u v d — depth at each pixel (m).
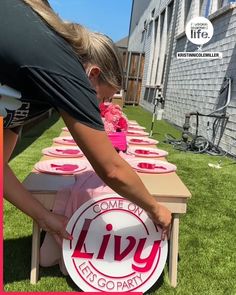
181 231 3.16
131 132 4.23
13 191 2.03
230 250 2.87
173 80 11.59
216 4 8.79
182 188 2.27
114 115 3.29
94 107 1.43
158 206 1.93
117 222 2.14
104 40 1.58
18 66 1.31
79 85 1.37
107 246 2.14
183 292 2.25
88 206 2.13
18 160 5.25
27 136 7.30
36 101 1.46
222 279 2.44
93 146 1.46
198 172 5.20
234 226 3.35
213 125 7.37
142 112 14.38
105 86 1.62
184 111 9.85
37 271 2.26
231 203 3.96
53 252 2.36
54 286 2.22
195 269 2.54
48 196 2.20
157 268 2.17
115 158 1.52
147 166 2.71
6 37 1.29
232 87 6.69
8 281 2.27
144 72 18.73
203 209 3.73
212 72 7.88
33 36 1.30
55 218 2.09
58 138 3.53
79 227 2.12
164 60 14.94
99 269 2.14
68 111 1.39
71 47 1.42
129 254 2.15
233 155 6.34
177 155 6.30
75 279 2.12
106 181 1.57
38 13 1.35
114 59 1.60
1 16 1.30
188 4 11.21
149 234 2.15
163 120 12.10
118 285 2.14
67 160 2.69
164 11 15.62
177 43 11.46
